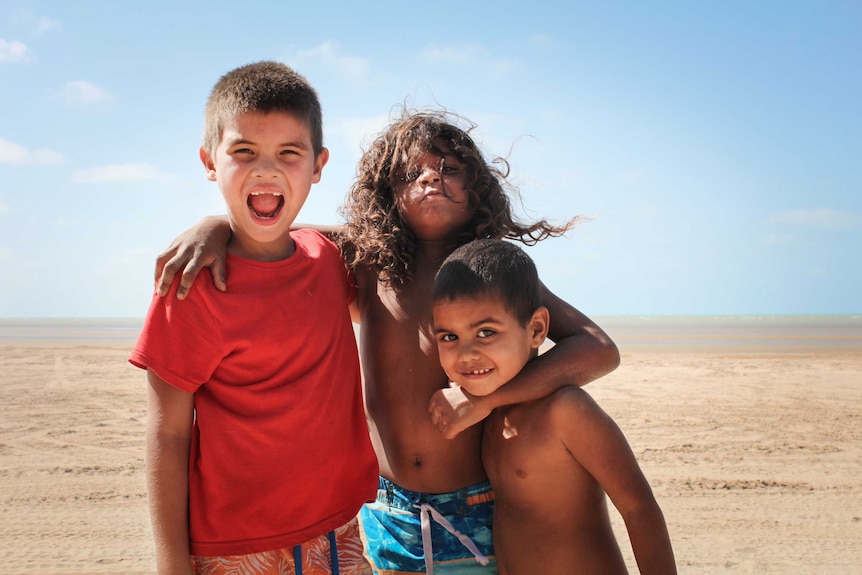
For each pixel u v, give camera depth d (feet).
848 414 30.14
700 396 34.60
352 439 7.66
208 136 7.50
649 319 245.24
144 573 15.05
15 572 15.08
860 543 16.69
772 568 15.38
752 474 21.83
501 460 7.98
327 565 7.23
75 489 20.48
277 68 7.52
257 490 6.91
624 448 7.47
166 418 6.81
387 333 8.71
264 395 6.97
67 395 35.01
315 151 7.82
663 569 7.29
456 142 8.81
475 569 8.16
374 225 8.79
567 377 7.72
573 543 7.68
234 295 7.02
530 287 7.66
